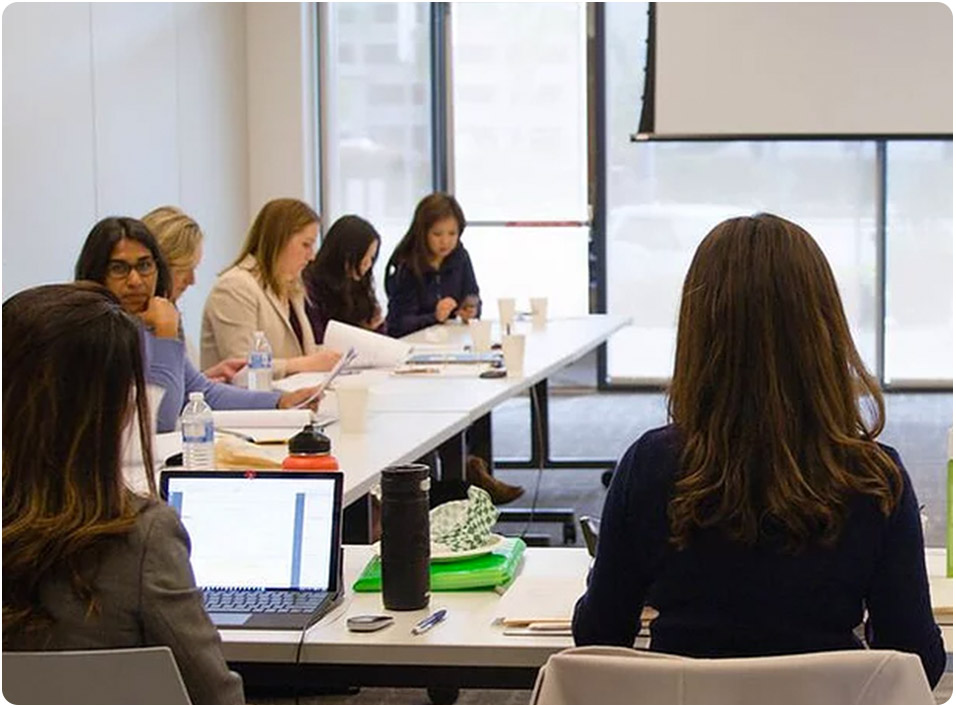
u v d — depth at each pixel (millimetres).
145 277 3568
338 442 3479
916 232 8961
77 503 1712
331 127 8797
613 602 1869
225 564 2293
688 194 9141
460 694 3654
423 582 2219
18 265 5715
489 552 2426
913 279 8992
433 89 9211
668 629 1799
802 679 1480
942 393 8992
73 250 6180
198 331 7684
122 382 1744
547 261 9328
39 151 5883
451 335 6234
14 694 1606
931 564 2430
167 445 3287
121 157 6676
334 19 8805
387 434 3604
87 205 6316
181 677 1667
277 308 4930
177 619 1718
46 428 1710
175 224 4180
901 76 7941
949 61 7906
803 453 1750
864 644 1907
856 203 8984
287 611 2182
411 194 9203
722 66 8031
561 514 5672
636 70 9102
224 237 8109
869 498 1755
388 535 2203
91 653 1592
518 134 9242
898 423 7852
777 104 8023
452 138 9273
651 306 9250
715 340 1774
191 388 3855
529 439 7938
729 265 1776
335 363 4797
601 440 7656
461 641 2053
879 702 1479
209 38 7852
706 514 1764
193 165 7621
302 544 2293
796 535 1748
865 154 8953
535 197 9281
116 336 1742
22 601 1718
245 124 8492
